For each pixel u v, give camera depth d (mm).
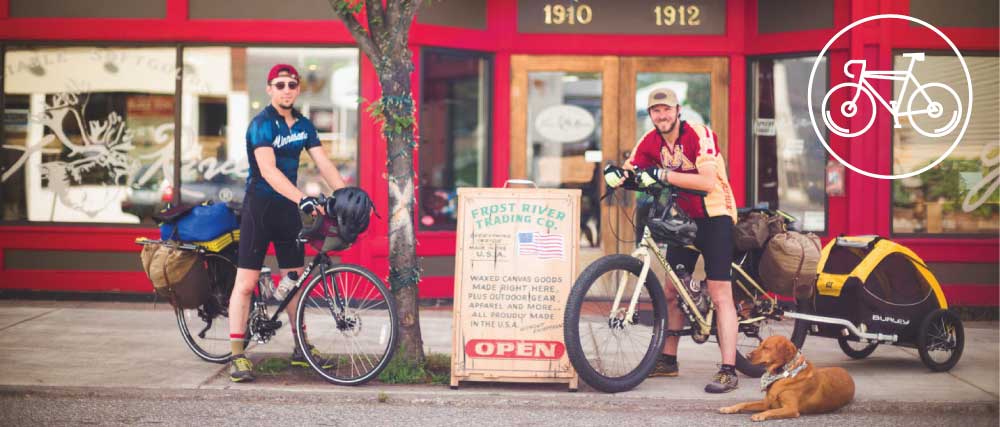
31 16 30516
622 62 32125
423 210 30922
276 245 20156
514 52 31969
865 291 20812
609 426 16578
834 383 17328
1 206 30781
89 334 24078
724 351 18953
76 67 30656
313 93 30203
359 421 16797
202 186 30594
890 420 17125
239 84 30406
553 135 32188
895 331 21062
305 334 19594
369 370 19219
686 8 31891
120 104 30594
